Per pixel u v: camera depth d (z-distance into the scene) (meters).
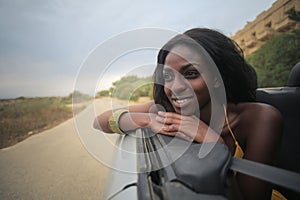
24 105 11.75
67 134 7.18
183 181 0.59
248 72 1.34
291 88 1.84
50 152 5.21
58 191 3.11
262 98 1.74
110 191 0.76
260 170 0.65
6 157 5.18
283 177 0.61
